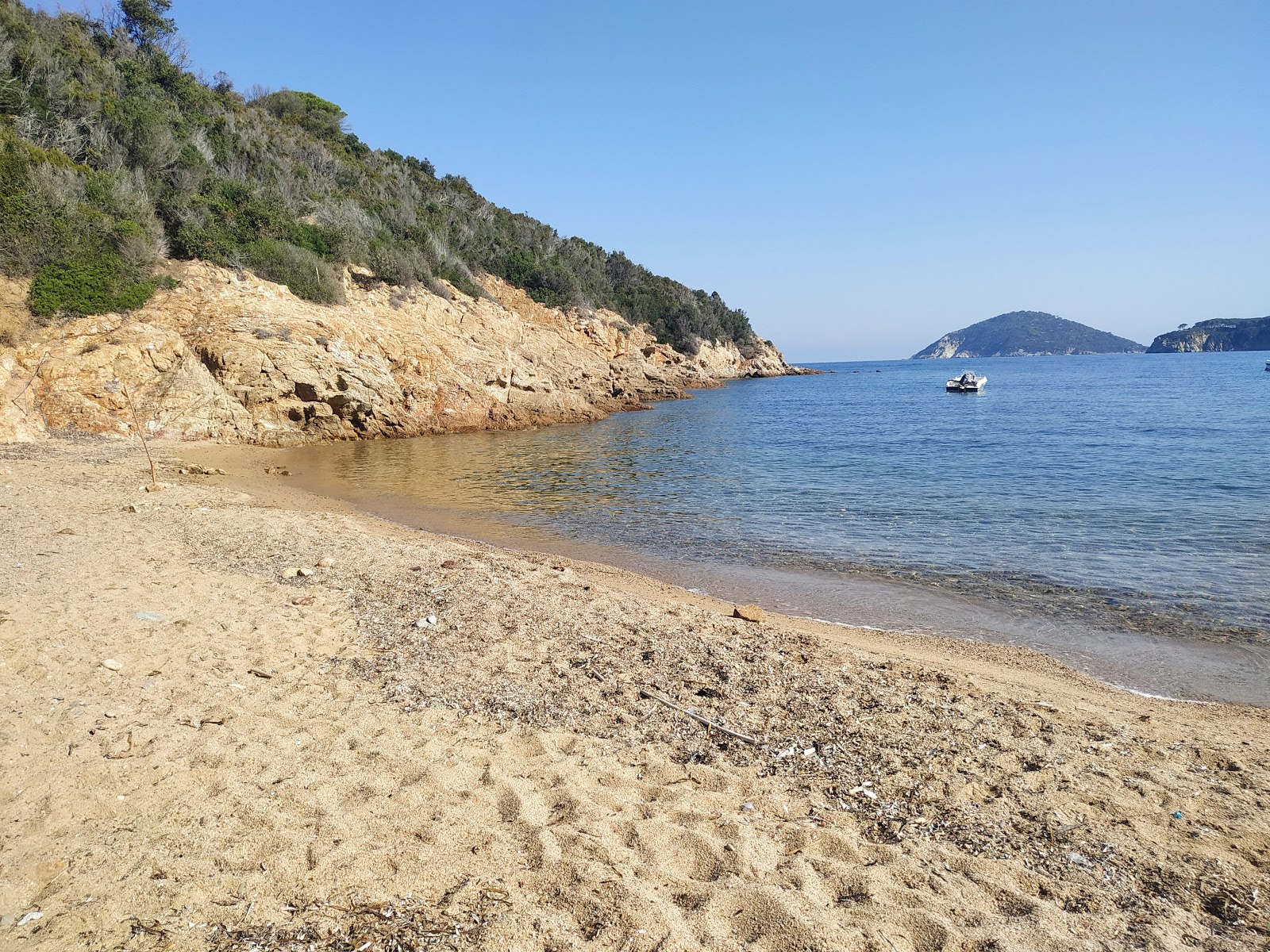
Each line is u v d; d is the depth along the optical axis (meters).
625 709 5.77
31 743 4.49
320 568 9.48
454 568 9.83
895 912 3.41
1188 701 6.79
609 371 47.44
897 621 9.18
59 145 25.75
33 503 12.55
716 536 13.82
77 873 3.32
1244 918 3.47
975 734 5.53
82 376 21.98
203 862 3.48
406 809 4.10
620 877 3.57
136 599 7.55
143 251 25.05
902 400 58.09
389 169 53.88
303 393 26.81
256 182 33.72
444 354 33.81
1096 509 15.52
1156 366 131.88
